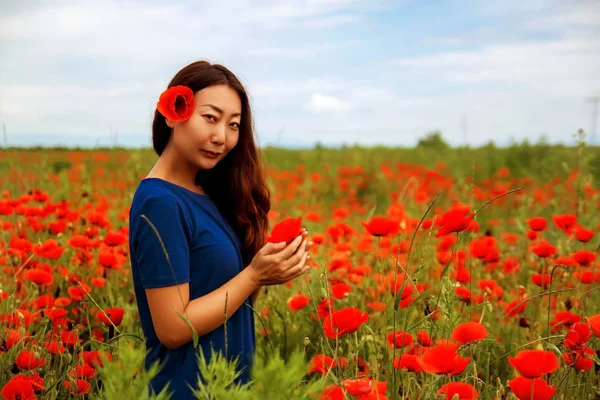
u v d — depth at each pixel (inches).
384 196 419.8
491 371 118.2
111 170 350.3
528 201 270.2
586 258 130.9
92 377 86.4
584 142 247.8
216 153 82.9
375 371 90.8
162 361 79.9
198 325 76.0
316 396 52.1
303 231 82.4
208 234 81.0
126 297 150.6
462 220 87.4
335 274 151.7
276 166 641.6
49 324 122.9
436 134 996.6
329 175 475.5
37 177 265.1
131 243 79.0
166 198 77.4
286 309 137.3
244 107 89.1
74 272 150.7
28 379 82.4
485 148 657.0
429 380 87.5
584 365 86.7
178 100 81.0
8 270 142.9
